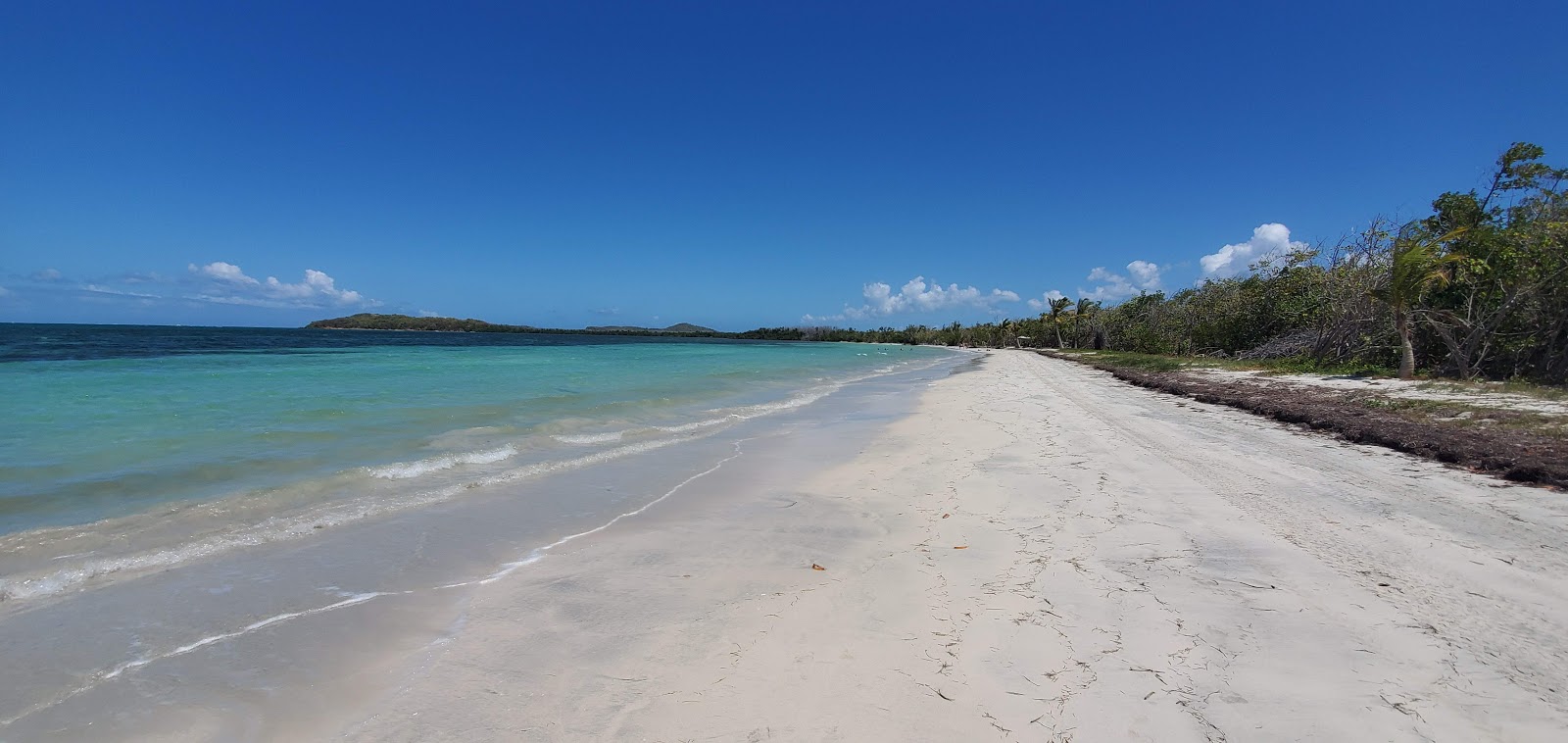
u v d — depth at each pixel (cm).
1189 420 1102
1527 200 1750
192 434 892
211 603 391
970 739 258
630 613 383
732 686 300
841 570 450
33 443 811
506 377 2023
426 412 1172
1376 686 280
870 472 787
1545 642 311
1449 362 1712
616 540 524
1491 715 256
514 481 715
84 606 382
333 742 262
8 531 500
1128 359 3231
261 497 607
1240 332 3003
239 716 279
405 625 366
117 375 1764
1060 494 634
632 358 3706
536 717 279
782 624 364
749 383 2194
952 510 601
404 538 517
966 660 319
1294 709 266
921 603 389
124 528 514
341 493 641
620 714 280
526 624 368
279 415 1085
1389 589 377
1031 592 397
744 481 743
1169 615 357
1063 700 280
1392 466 688
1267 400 1222
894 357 5819
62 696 290
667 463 841
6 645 334
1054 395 1678
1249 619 348
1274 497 584
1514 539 451
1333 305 2209
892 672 310
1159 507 570
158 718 275
